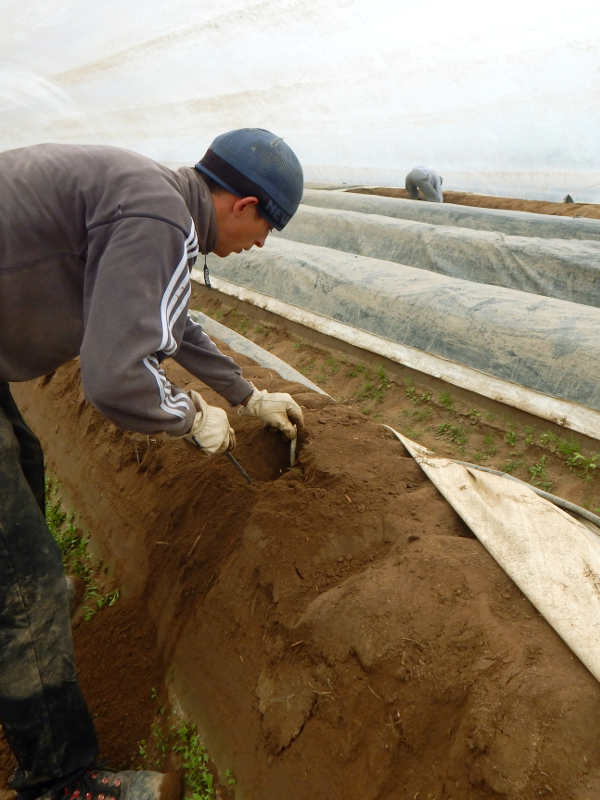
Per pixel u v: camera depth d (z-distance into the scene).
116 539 3.48
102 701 2.81
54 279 1.87
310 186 13.96
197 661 2.62
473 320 4.81
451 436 4.31
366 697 1.97
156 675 2.81
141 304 1.71
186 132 14.36
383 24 11.38
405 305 5.29
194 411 2.13
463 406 4.52
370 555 2.41
